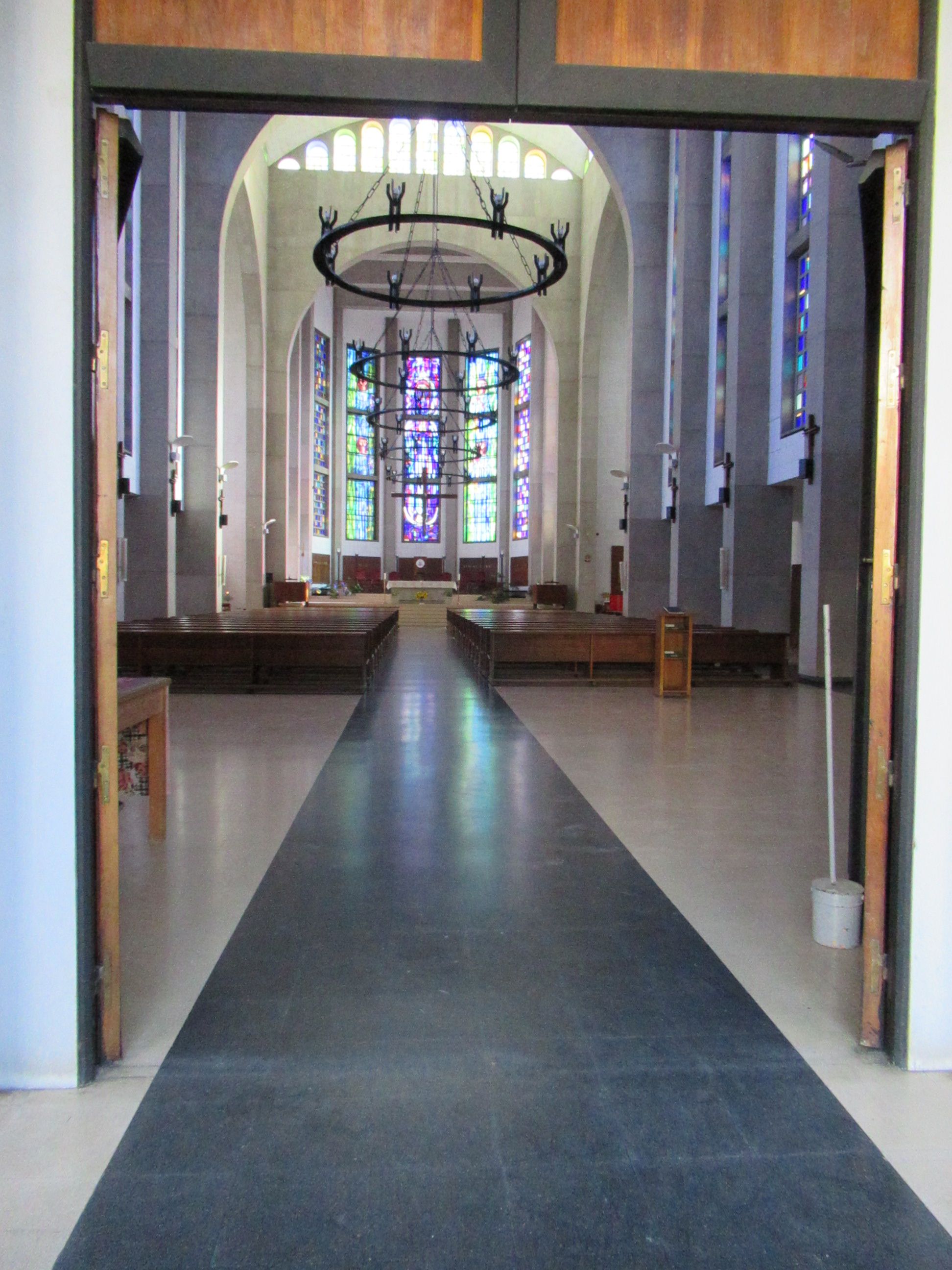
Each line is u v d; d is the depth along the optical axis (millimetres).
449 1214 1974
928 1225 1958
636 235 20625
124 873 4379
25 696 2449
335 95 2480
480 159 27078
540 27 2488
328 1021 2869
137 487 17344
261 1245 1880
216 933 3613
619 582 28781
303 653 11695
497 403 38750
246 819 5387
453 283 31703
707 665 13898
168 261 17250
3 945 2473
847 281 12695
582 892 4137
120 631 11711
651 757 7445
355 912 3861
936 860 2602
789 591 16078
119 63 2420
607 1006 2986
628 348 22797
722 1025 2867
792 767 7016
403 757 7320
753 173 15570
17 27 2393
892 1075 2582
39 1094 2449
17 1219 1958
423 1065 2598
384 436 40188
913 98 2551
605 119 2604
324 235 11500
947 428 2592
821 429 12883
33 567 2445
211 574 20062
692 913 3869
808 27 2568
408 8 2494
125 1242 1892
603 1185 2076
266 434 27812
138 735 4883
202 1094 2443
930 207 2559
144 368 17297
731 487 16234
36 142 2402
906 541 2619
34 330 2426
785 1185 2084
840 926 3496
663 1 2537
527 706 10578
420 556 41031
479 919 3785
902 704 2615
